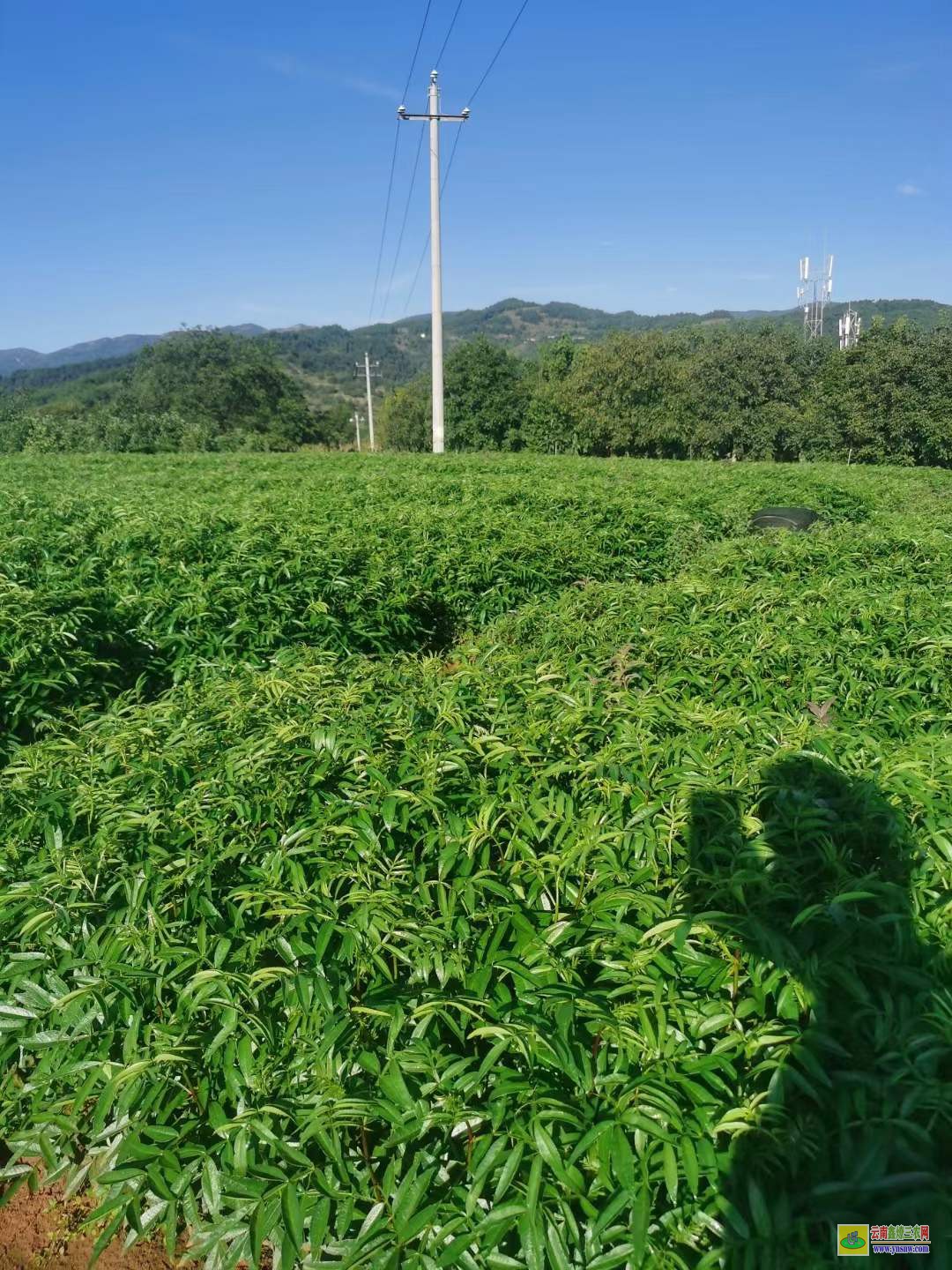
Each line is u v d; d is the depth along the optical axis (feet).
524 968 7.04
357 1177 6.75
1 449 124.16
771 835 8.04
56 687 16.44
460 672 13.65
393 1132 6.47
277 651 19.11
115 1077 6.95
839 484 50.08
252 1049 6.98
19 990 8.23
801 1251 5.51
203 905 8.13
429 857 8.63
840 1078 6.13
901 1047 6.23
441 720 11.14
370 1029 7.16
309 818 9.00
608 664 14.21
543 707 11.50
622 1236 5.76
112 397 282.97
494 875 8.18
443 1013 6.74
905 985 6.68
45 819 9.82
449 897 7.85
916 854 7.87
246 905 7.97
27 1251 7.86
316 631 22.00
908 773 8.90
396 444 231.71
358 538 26.73
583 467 72.95
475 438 182.91
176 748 10.92
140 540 25.53
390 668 15.12
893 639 15.07
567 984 6.90
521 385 187.52
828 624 15.74
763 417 113.60
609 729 10.80
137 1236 7.20
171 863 8.58
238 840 8.93
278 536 26.22
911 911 7.22
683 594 18.94
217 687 14.07
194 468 71.92
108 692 17.94
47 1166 7.63
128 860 8.95
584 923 7.40
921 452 98.68
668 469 70.59
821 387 107.65
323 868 8.24
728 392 114.93
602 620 17.29
